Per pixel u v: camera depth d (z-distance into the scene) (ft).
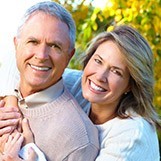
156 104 21.17
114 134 12.37
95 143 12.25
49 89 12.43
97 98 12.50
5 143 12.18
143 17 20.20
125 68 12.39
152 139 12.69
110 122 12.72
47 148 12.07
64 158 11.99
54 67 12.23
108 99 12.53
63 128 12.08
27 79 12.27
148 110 12.87
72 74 13.97
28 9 12.35
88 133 12.20
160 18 20.24
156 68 20.94
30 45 12.11
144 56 12.44
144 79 12.57
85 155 12.09
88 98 12.55
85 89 12.63
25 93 12.67
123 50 12.25
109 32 12.53
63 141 12.02
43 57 12.00
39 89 12.44
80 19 22.99
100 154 12.23
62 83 12.71
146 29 20.24
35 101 12.41
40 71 12.16
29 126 12.34
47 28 12.02
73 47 12.58
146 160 12.46
